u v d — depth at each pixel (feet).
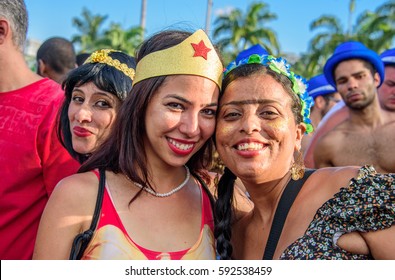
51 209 5.91
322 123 14.70
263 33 71.26
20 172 7.72
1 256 7.76
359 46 13.15
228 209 6.66
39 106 7.94
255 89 6.15
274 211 6.57
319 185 6.25
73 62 14.79
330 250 5.64
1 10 7.84
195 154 7.02
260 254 6.57
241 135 6.17
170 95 6.06
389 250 5.52
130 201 6.14
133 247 5.89
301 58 81.76
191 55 6.15
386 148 12.50
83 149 7.52
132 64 7.74
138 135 6.29
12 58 8.05
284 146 6.25
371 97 12.74
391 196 5.57
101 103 7.49
